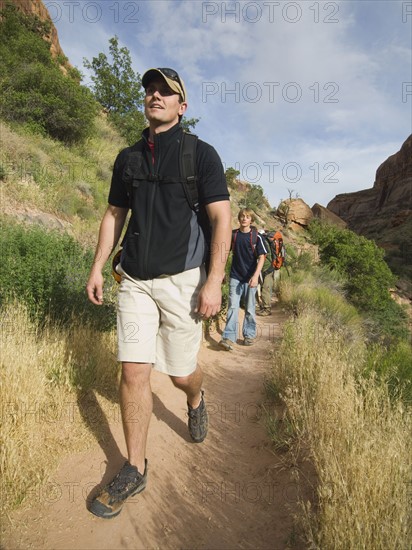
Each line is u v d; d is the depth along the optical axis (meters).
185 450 2.64
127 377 2.14
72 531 1.91
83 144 14.91
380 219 97.88
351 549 1.59
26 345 2.95
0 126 10.77
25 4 30.02
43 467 2.26
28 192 8.77
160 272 2.11
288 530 1.94
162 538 1.91
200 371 2.47
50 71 14.23
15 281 3.78
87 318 3.86
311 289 9.65
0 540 1.79
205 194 2.10
